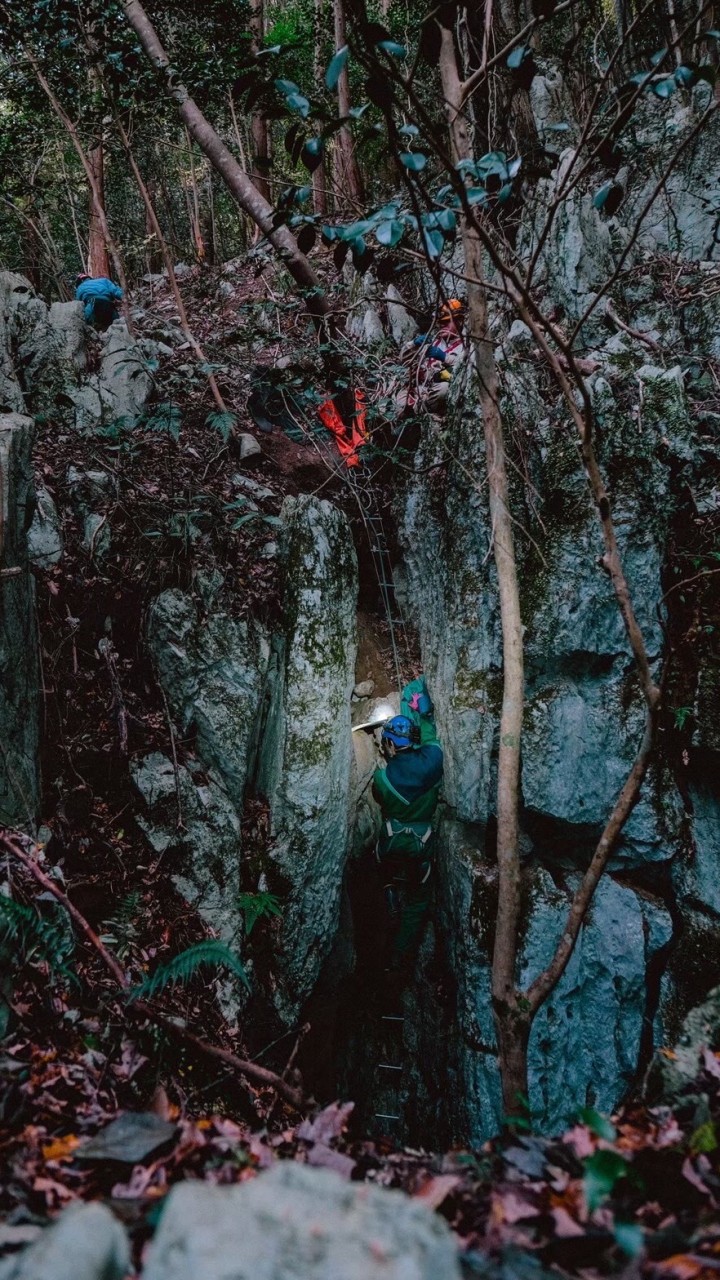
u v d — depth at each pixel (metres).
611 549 2.72
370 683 5.52
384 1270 1.14
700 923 4.62
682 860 4.67
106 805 4.04
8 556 3.40
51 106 5.76
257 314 6.19
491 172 2.67
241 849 4.44
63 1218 1.32
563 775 4.61
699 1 6.41
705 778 4.69
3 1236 1.59
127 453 4.76
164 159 10.36
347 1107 2.42
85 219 9.85
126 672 4.28
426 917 5.18
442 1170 2.08
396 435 5.54
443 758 5.02
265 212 5.33
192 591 4.45
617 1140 2.05
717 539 4.58
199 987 3.82
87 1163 2.02
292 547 4.67
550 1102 4.52
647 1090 2.55
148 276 9.85
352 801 5.20
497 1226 1.71
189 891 4.10
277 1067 4.47
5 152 6.22
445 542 4.98
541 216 5.30
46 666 4.01
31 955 2.87
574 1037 4.58
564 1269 1.59
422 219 2.49
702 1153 1.93
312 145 2.49
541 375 4.89
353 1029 5.24
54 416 4.79
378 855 4.85
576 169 5.11
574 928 2.86
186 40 5.95
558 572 4.61
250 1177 1.98
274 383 5.33
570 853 4.84
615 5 7.51
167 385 5.57
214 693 4.38
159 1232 1.27
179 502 4.64
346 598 4.80
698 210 5.69
